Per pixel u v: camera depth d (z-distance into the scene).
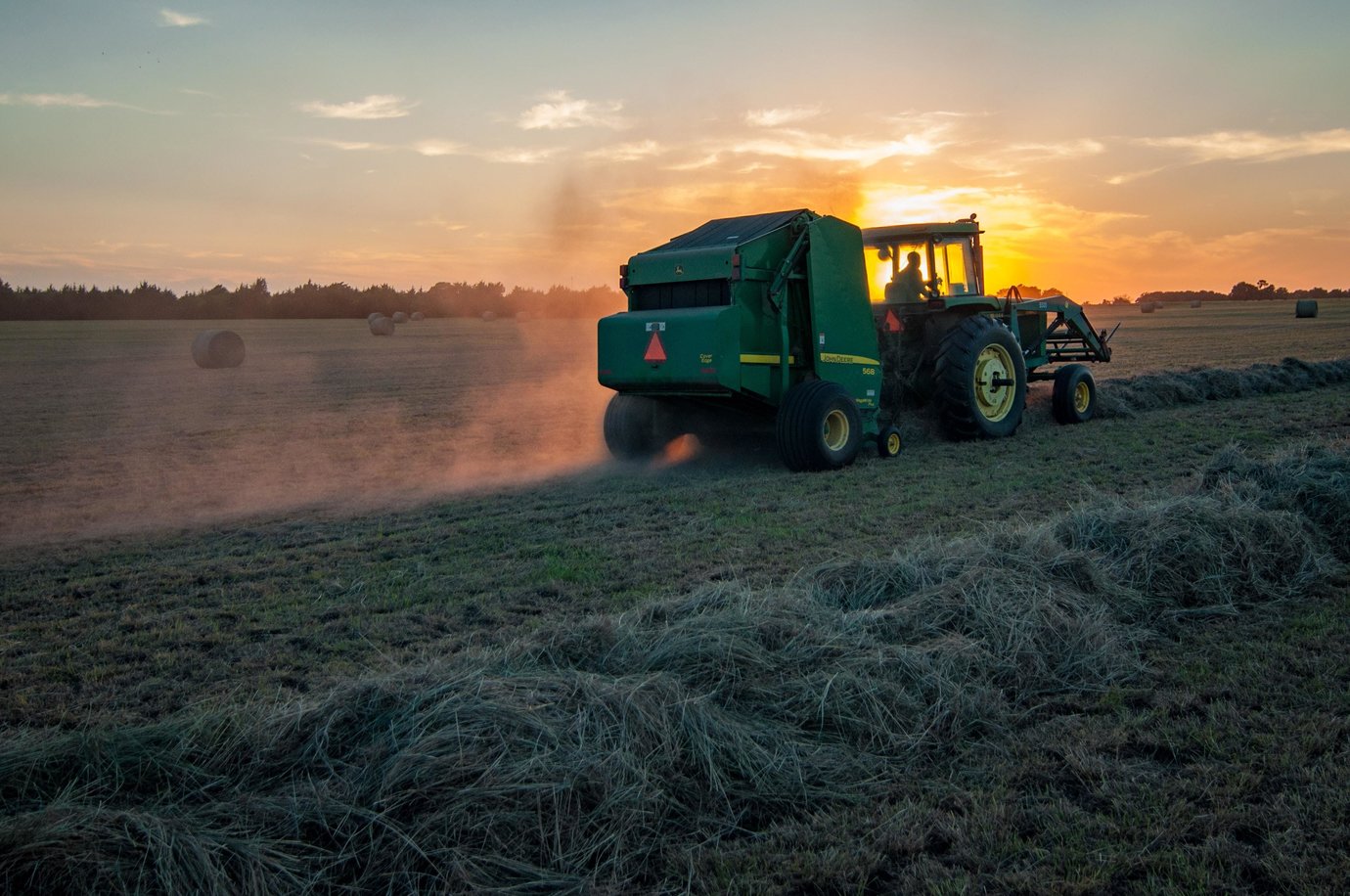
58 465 12.89
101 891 2.65
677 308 10.13
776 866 2.95
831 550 6.69
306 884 2.81
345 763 3.30
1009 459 10.42
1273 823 3.02
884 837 3.05
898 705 3.86
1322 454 7.23
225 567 6.98
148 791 3.21
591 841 3.01
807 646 4.22
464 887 2.77
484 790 3.02
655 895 2.83
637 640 4.21
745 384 9.84
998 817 3.14
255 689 4.48
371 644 5.07
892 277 12.00
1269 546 5.68
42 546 8.02
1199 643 4.70
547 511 8.60
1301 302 54.91
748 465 10.88
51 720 4.21
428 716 3.35
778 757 3.52
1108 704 4.00
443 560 6.91
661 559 6.62
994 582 4.86
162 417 18.78
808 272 10.24
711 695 3.74
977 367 11.70
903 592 5.01
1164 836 2.98
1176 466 9.73
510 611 5.57
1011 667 4.27
